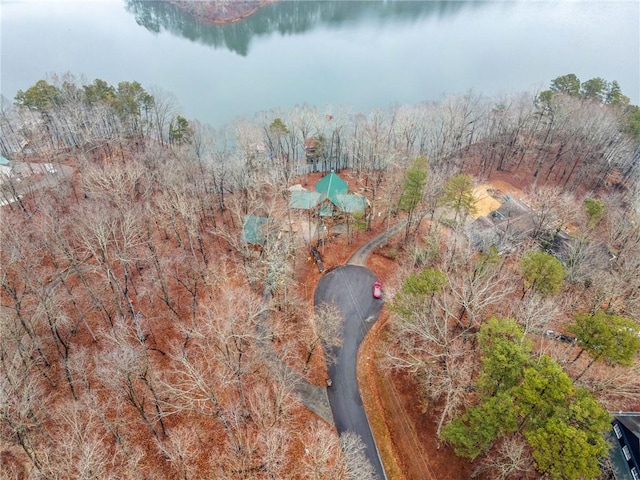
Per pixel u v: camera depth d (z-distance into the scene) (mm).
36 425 35094
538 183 90438
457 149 100562
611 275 53188
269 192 76125
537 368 32375
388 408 47469
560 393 29969
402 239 73312
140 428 40219
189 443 37594
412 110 106250
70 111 82875
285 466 39969
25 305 45719
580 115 89750
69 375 40312
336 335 54312
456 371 39125
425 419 45250
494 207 82562
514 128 97562
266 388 44156
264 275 56969
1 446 33938
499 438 39000
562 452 27953
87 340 47469
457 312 50062
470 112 98250
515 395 32312
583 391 31234
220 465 38000
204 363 46312
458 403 39344
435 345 47812
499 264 53719
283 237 63875
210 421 42125
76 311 49656
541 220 61625
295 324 55375
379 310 59719
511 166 97750
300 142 101188
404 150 86062
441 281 42500
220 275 56656
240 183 72562
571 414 29531
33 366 42250
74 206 59656
